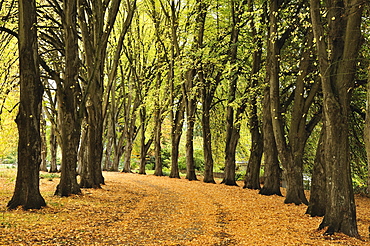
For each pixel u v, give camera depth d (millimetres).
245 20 21062
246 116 23375
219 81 26609
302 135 15617
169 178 30125
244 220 11211
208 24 28062
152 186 21984
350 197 9266
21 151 11148
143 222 10508
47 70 14391
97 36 17984
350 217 9180
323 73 9773
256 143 23406
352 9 9484
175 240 8375
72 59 14898
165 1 30500
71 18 14820
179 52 27875
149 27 35812
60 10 15867
